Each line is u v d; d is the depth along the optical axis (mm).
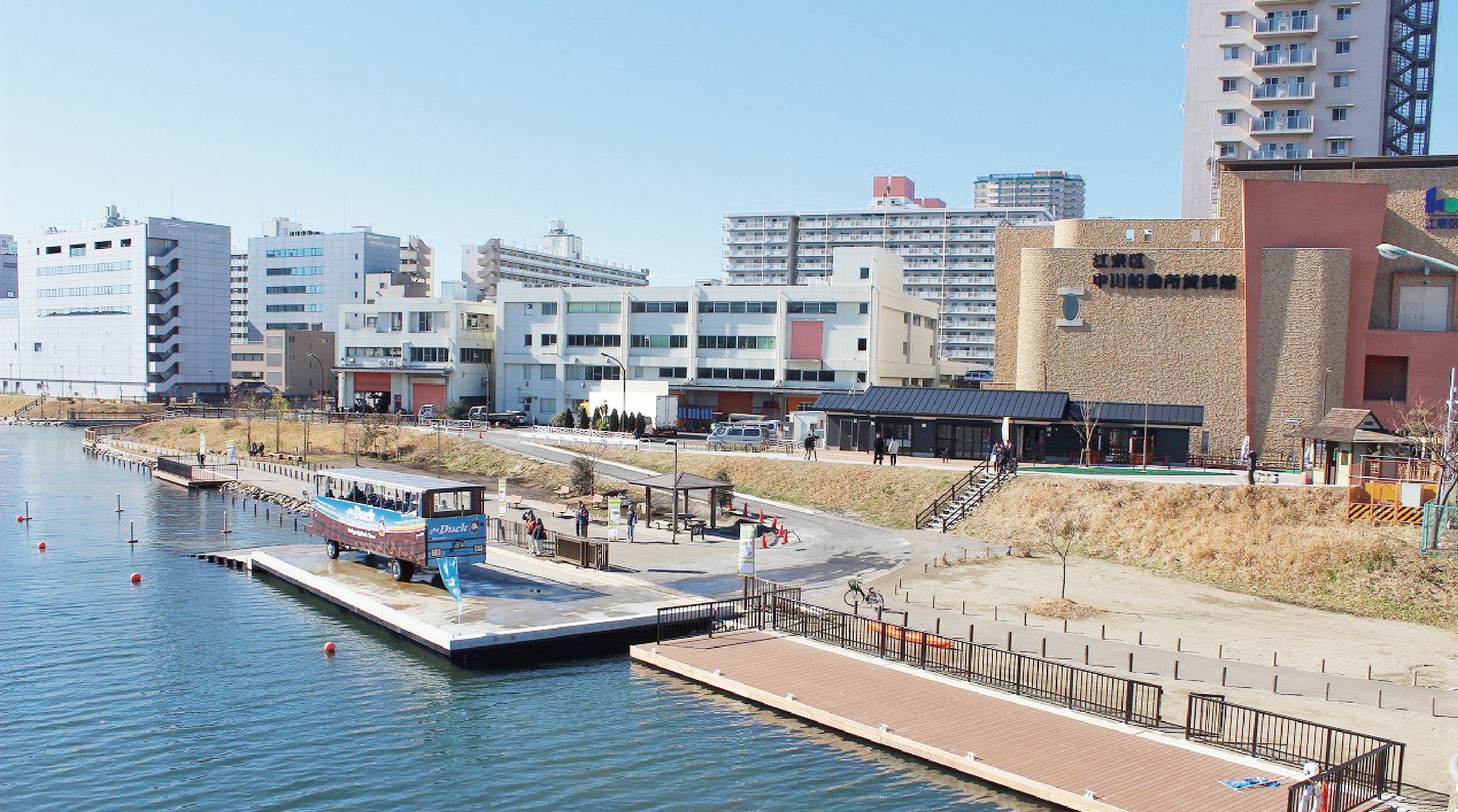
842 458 82438
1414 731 30094
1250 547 52312
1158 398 86875
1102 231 90875
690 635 41656
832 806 26781
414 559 47562
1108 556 56281
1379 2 120938
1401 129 134000
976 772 27672
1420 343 80812
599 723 32688
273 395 176625
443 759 30109
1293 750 28641
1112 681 34031
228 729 32562
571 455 94250
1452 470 50312
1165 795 25594
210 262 189250
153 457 113562
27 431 156250
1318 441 64312
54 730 32469
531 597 45656
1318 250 81125
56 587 51750
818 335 118750
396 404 143750
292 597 49812
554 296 132000
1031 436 81375
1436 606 44688
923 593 47000
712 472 82312
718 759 29719
